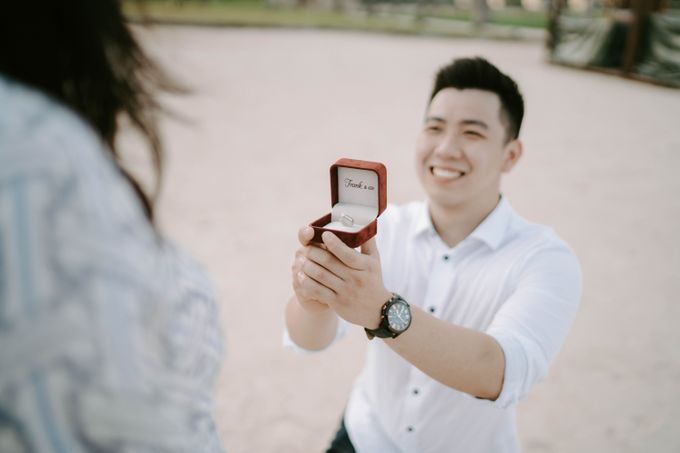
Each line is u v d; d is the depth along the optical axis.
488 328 1.32
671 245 4.53
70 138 0.54
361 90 10.52
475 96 1.41
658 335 3.35
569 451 2.56
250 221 4.77
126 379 0.51
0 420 0.47
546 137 7.78
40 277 0.48
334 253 1.02
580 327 3.42
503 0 42.31
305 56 14.28
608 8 14.04
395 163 6.45
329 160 6.50
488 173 1.43
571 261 1.39
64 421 0.48
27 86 0.58
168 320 0.62
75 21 0.62
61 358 0.47
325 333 1.46
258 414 2.77
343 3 31.36
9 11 0.59
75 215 0.51
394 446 1.54
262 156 6.56
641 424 2.72
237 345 3.23
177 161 6.27
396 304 1.07
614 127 8.40
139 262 0.56
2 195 0.47
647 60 12.29
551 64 14.72
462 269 1.45
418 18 25.81
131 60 0.71
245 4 30.50
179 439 0.58
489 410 1.42
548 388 2.95
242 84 10.50
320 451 2.56
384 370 1.50
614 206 5.36
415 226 1.55
